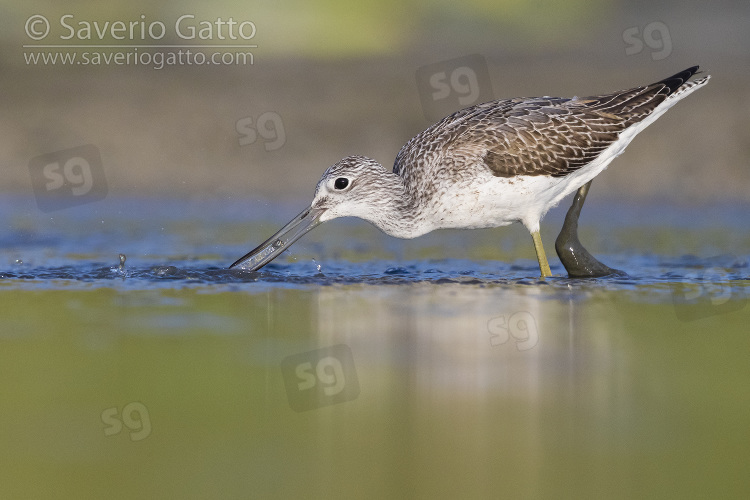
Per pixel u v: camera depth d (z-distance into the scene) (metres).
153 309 12.44
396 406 9.00
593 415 8.73
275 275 14.84
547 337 11.12
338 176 14.64
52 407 8.82
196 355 10.34
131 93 25.28
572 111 14.35
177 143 23.78
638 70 27.98
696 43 31.06
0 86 24.98
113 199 21.98
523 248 17.95
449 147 14.06
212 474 7.48
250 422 8.57
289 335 11.13
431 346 10.81
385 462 7.71
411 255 17.05
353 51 29.39
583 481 7.33
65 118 24.14
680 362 10.23
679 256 16.42
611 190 22.22
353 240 18.66
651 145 23.56
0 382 9.43
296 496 7.06
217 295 13.34
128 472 7.50
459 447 7.96
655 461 7.71
